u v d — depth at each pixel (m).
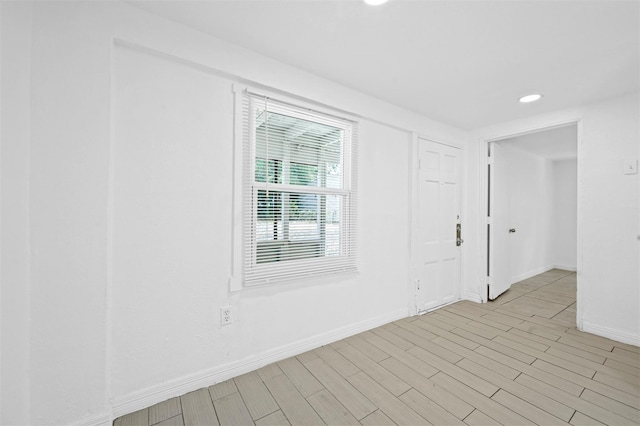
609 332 2.42
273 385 1.75
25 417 1.20
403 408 1.55
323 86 2.19
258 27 1.62
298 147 2.17
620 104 2.39
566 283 4.35
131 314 1.51
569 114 2.69
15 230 1.14
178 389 1.64
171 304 1.63
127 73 1.50
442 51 1.83
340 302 2.39
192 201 1.69
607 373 1.88
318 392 1.69
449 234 3.33
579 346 2.27
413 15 1.49
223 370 1.80
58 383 1.28
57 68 1.27
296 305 2.13
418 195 2.95
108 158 1.39
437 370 1.92
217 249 1.77
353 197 2.45
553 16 1.46
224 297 1.80
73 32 1.31
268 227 2.02
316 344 2.24
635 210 2.30
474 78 2.18
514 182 4.40
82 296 1.33
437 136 3.15
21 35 1.17
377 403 1.59
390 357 2.10
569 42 1.69
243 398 1.63
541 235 5.14
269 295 2.00
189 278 1.68
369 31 1.64
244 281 1.88
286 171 2.10
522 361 2.04
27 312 1.21
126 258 1.50
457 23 1.54
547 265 5.34
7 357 1.11
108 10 1.39
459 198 3.46
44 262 1.25
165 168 1.61
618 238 2.39
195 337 1.70
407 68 2.04
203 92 1.73
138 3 1.44
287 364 1.99
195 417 1.48
